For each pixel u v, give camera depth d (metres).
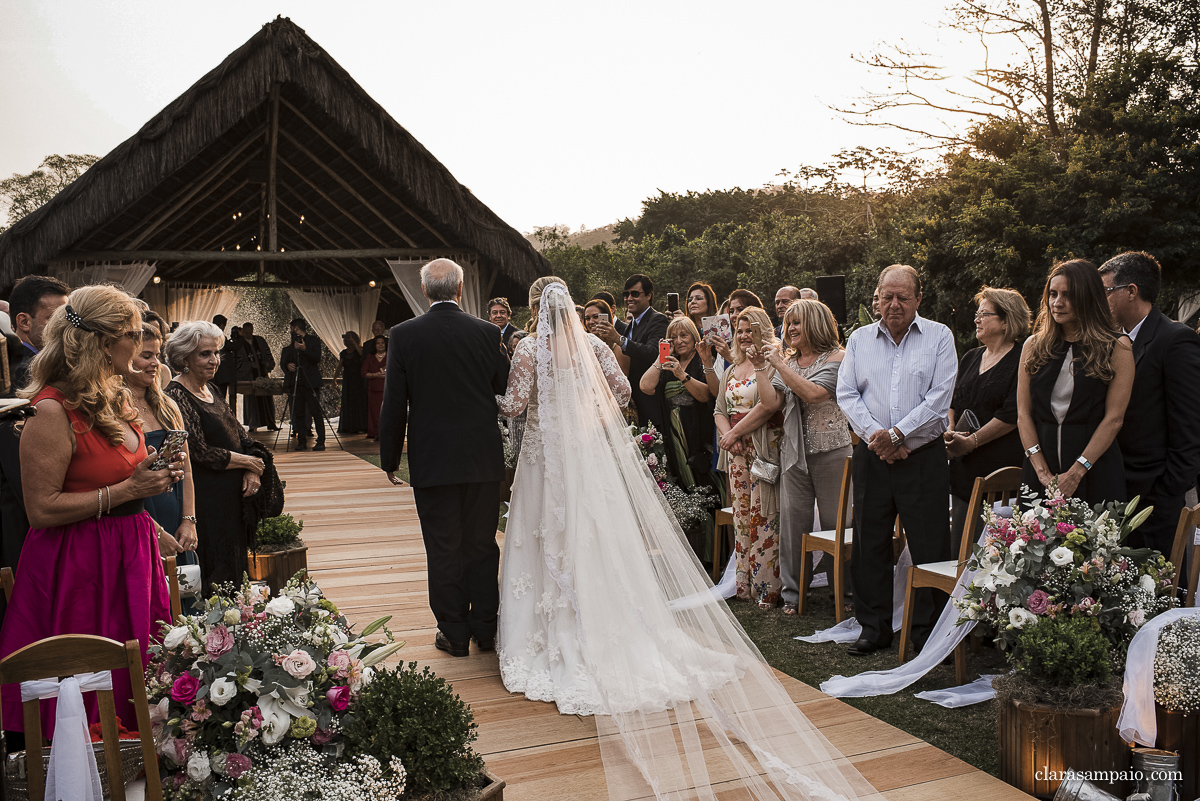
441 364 3.79
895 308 3.77
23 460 2.23
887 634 3.86
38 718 1.87
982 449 3.98
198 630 2.26
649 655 3.21
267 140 12.68
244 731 2.13
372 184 13.11
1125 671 2.53
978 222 16.92
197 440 3.63
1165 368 3.29
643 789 2.62
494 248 13.04
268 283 18.97
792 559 4.54
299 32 11.28
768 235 31.70
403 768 2.19
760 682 3.15
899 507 3.77
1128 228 16.42
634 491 3.56
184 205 13.30
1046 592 2.79
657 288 40.06
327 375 20.08
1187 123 16.95
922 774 2.70
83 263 13.00
